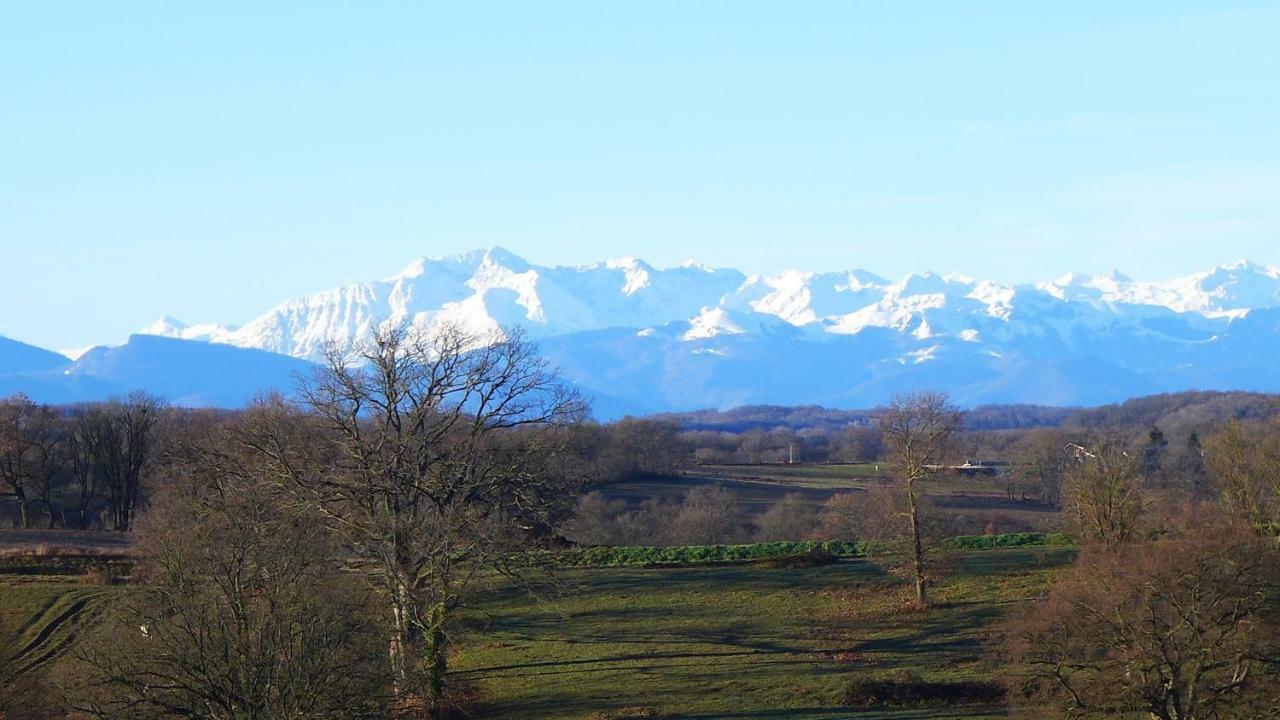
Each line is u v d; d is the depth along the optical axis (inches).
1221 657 2156.7
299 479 2711.6
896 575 3892.7
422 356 2859.3
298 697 2059.5
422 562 2721.5
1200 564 2182.6
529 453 2945.4
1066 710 2187.5
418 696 2596.0
